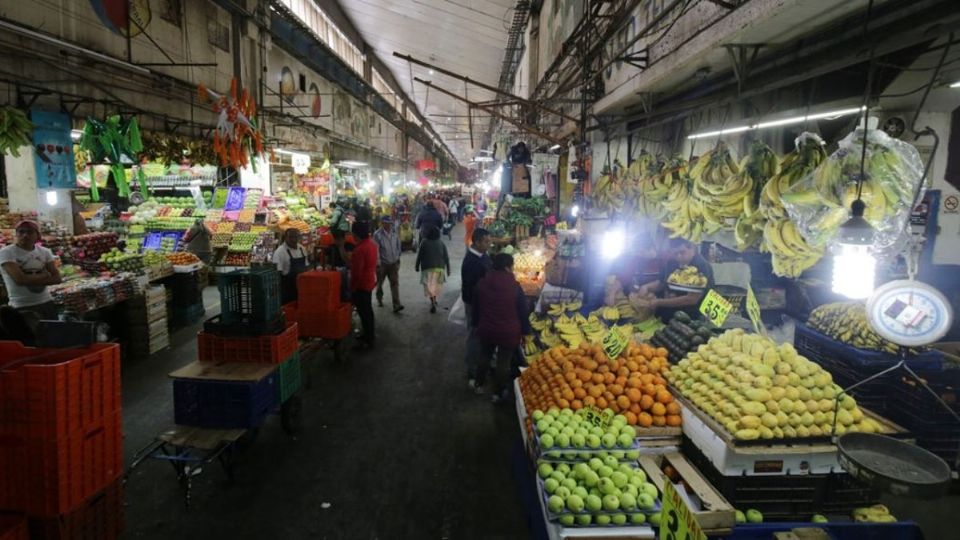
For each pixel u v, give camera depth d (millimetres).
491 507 3820
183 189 13969
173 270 8539
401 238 18562
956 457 3910
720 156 3814
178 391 4164
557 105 13148
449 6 12219
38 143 5715
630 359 3836
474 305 5738
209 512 3723
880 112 4305
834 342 4367
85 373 2904
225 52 10312
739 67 3951
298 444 4746
